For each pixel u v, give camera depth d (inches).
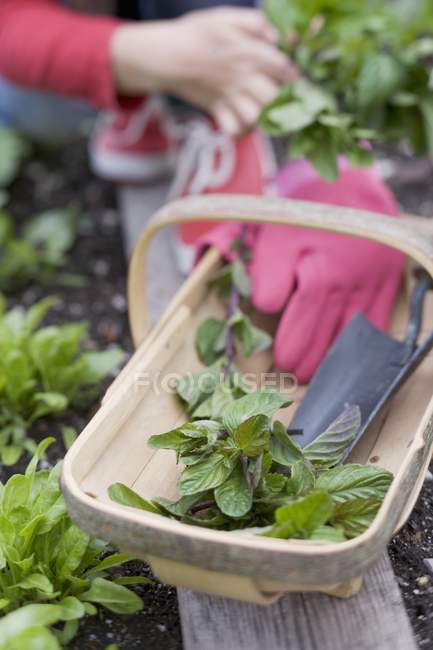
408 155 92.5
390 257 58.2
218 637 42.2
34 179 95.3
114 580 44.3
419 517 49.2
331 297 55.6
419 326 53.1
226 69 67.2
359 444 46.6
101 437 41.8
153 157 88.6
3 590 42.6
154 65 69.9
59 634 42.3
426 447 40.7
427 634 42.8
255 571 35.0
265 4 66.7
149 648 42.8
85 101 80.5
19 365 56.3
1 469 54.6
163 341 48.6
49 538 43.3
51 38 72.2
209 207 50.1
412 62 65.6
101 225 87.2
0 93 88.8
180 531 35.6
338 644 41.6
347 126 59.4
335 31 67.7
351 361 50.4
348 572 34.8
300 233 58.3
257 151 75.3
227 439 40.3
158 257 77.4
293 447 41.1
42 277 79.4
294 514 35.9
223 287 56.4
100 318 73.4
